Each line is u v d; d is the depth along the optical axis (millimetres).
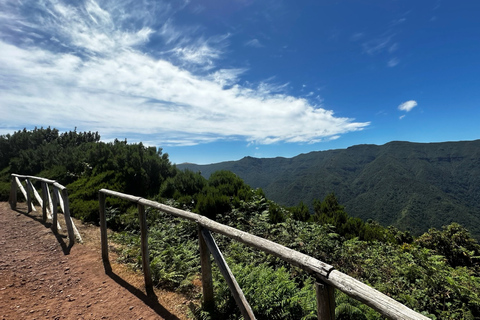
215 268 3943
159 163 11438
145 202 3559
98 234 6223
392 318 1198
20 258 4660
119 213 7590
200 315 2965
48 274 4109
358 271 4980
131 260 4648
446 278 4234
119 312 3139
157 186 10594
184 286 3736
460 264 8000
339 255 5340
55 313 3117
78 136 16734
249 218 7352
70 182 10992
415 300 3967
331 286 1588
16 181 8484
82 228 6598
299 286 4129
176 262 4262
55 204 6066
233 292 2479
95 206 7570
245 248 5285
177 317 3029
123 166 11008
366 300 1334
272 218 7289
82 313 3121
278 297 2918
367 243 6508
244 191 9469
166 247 5113
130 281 3910
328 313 1583
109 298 3445
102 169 11070
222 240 5699
